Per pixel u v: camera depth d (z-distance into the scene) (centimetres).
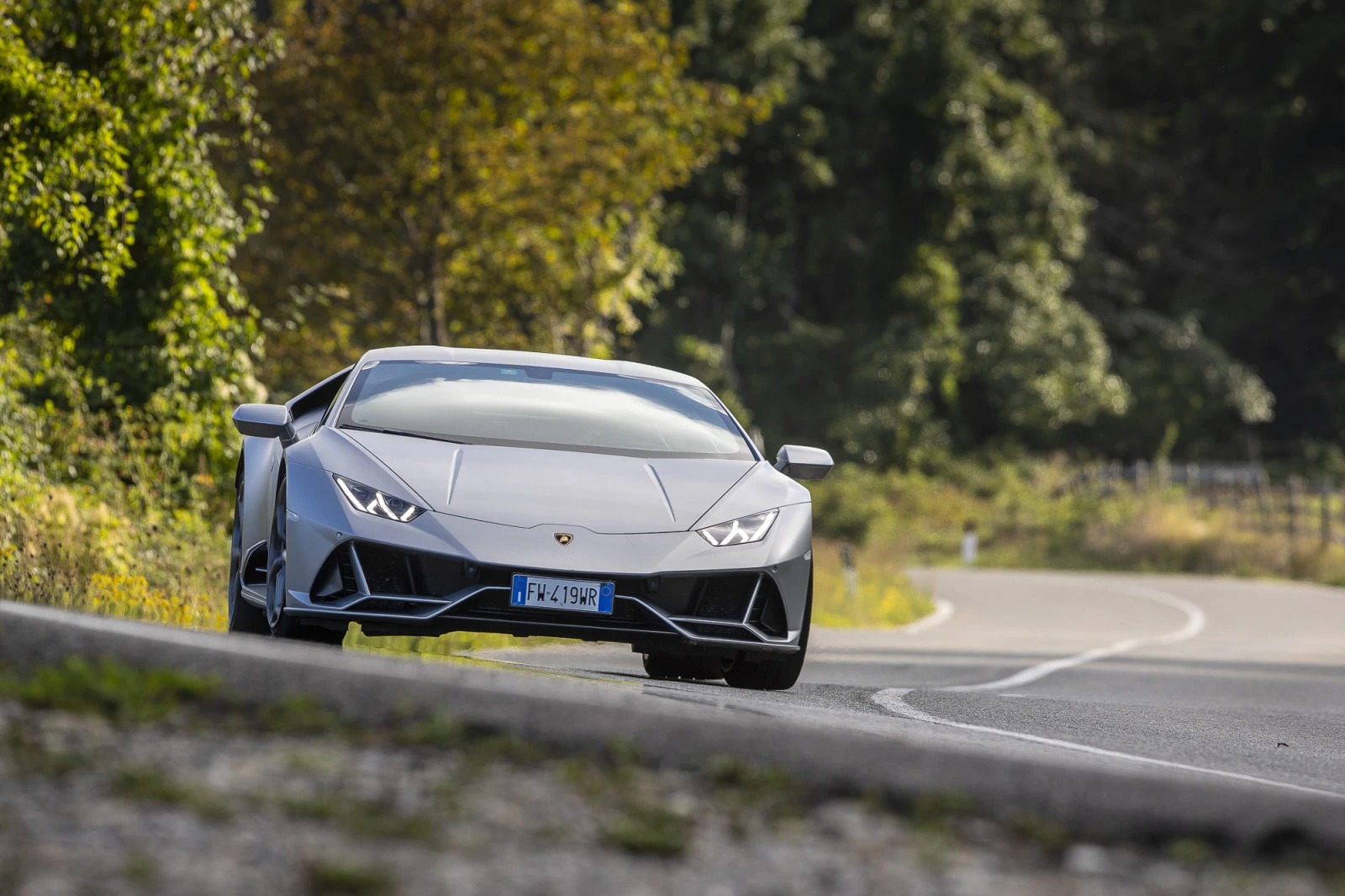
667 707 1352
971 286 17425
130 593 3108
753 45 15362
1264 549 11981
